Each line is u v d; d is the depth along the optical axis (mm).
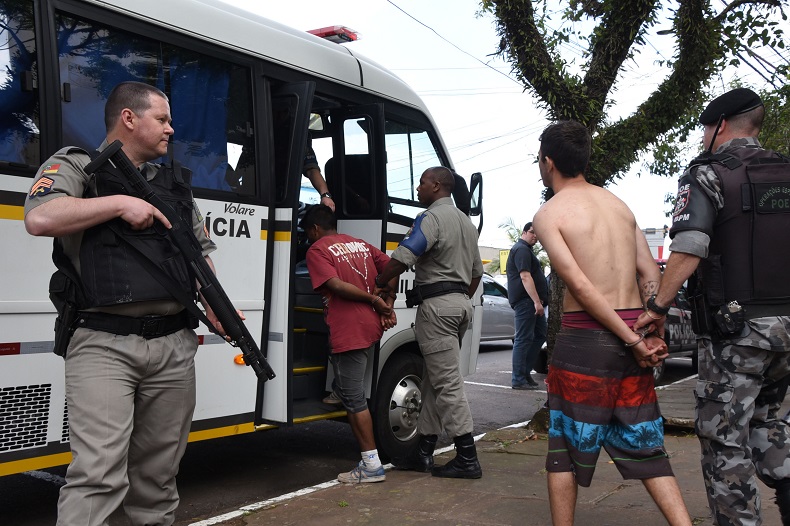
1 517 4367
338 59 5488
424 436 5270
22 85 3584
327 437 6758
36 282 3594
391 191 5777
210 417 4418
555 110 6477
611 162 6707
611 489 4547
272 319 4777
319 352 5629
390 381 5492
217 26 4543
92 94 3867
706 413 3193
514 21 6336
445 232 4945
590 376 3059
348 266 4891
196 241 3029
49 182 2695
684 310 10977
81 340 2812
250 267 4656
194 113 4395
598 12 6930
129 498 3096
